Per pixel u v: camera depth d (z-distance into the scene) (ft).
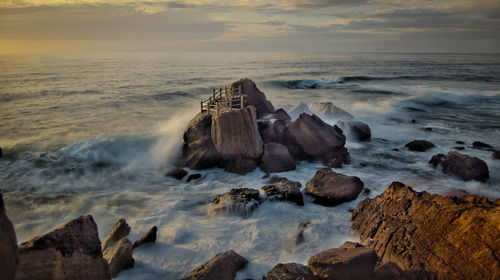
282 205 38.29
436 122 90.53
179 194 44.68
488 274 19.71
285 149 53.16
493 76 234.99
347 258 22.80
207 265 24.23
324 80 194.59
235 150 51.85
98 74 217.97
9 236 12.15
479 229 21.43
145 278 25.49
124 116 91.35
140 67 306.35
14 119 83.97
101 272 17.07
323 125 57.31
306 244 30.78
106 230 34.45
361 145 67.82
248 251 29.58
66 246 15.88
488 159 56.59
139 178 50.85
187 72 250.37
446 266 22.11
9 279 12.10
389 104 111.96
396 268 23.49
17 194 43.96
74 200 42.47
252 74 239.71
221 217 36.60
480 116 98.48
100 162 56.39
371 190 43.93
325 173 43.19
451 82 194.18
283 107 85.51
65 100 113.50
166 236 32.09
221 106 61.87
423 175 50.42
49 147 61.11
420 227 25.55
